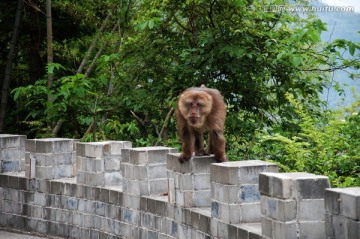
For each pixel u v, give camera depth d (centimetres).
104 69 4334
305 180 1844
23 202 3494
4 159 3641
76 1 5128
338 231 1644
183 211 2522
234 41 3697
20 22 5366
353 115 3297
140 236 2839
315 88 3881
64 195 3288
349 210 1598
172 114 4184
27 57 6006
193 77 3822
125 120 4438
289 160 3234
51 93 3841
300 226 1839
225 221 2219
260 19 3822
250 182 2209
